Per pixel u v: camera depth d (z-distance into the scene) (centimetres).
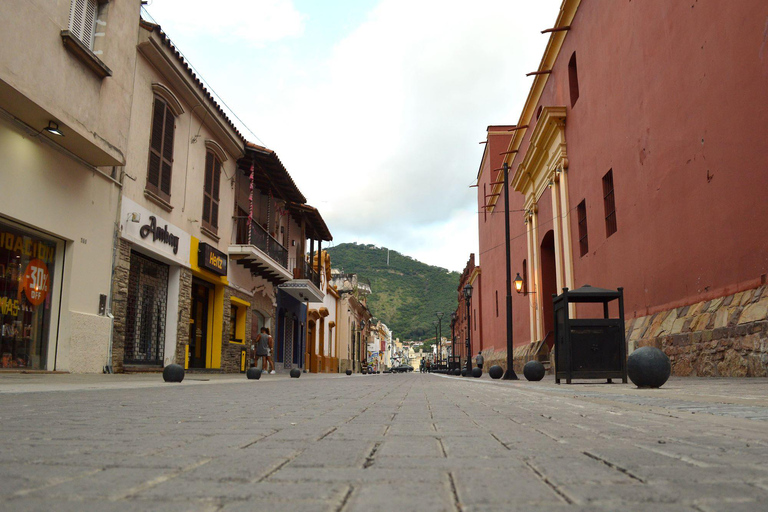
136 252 1593
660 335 1309
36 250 1202
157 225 1650
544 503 153
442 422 382
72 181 1277
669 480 184
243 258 2222
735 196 1063
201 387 945
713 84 1140
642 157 1492
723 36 1100
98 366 1352
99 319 1355
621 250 1648
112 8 1353
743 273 1038
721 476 191
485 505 150
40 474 194
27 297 1175
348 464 217
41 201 1177
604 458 228
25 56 1048
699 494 163
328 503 153
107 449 253
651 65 1431
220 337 2092
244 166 2359
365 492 167
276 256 2573
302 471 202
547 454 242
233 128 2133
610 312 1736
